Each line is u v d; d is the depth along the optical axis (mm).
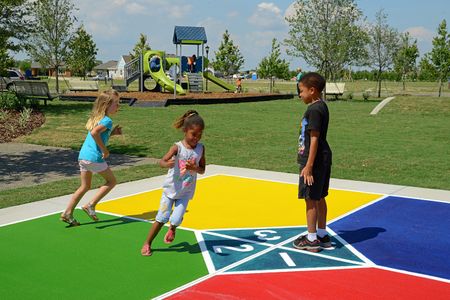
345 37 32750
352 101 29891
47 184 8367
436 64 33125
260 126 16656
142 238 5602
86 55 46188
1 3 19438
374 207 6984
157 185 8445
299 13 33125
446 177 9062
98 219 6355
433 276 4488
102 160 6020
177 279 4402
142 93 29109
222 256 4992
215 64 54531
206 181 8711
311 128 4863
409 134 15148
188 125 4887
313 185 5004
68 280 4398
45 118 17938
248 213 6645
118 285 4277
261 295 4059
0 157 11094
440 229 5961
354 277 4449
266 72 50375
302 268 4660
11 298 4035
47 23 32156
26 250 5199
